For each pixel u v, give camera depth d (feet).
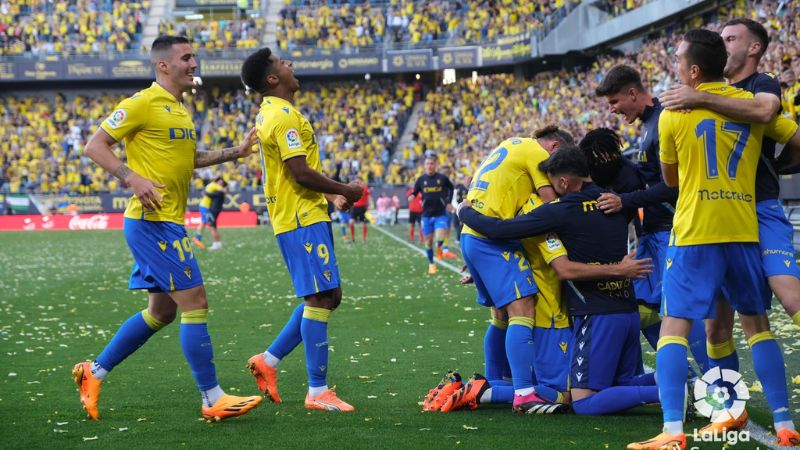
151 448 17.63
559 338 21.04
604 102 107.55
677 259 17.34
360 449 17.26
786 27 79.97
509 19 152.15
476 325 35.24
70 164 161.07
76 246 99.81
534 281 20.99
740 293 17.57
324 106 169.27
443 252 74.79
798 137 17.44
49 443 18.15
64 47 167.73
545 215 20.20
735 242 17.04
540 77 147.84
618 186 21.86
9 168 159.43
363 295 46.78
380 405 21.52
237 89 178.09
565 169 20.59
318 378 21.39
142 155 20.39
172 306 21.09
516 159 21.45
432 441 17.75
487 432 18.44
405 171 153.58
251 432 18.86
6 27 169.27
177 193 20.85
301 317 22.08
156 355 29.30
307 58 162.09
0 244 104.99
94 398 20.39
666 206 21.49
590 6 134.00
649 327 22.49
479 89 159.84
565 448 17.04
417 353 29.04
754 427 18.85
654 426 18.75
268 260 74.64
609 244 20.21
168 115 20.59
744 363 26.08
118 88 177.06
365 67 160.76
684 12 108.88
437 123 158.51
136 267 20.67
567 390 20.77
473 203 21.50
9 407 21.67
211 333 34.81
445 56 156.46
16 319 39.99
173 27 169.99
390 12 165.78
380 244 92.89
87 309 43.73
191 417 20.43
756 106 16.75
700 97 16.88
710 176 16.98
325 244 21.45
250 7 182.29
